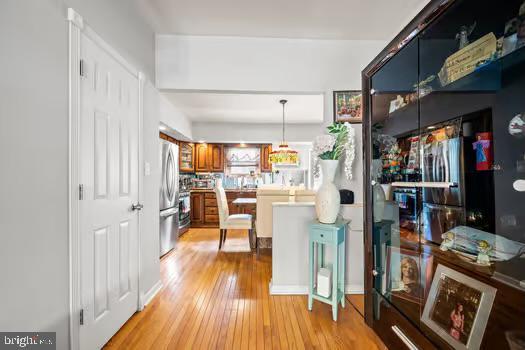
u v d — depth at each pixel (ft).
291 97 12.75
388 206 5.57
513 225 3.31
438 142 4.45
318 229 6.36
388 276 5.40
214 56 8.13
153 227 7.52
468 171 3.98
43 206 3.63
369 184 5.75
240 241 14.37
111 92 5.40
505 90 3.41
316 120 17.54
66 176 4.09
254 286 8.07
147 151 7.23
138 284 6.53
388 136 5.60
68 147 4.13
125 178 5.95
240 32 7.91
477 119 3.80
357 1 6.50
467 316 3.73
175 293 7.57
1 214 3.04
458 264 4.06
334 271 6.11
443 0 3.47
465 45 3.84
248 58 8.20
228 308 6.66
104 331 5.09
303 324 5.93
